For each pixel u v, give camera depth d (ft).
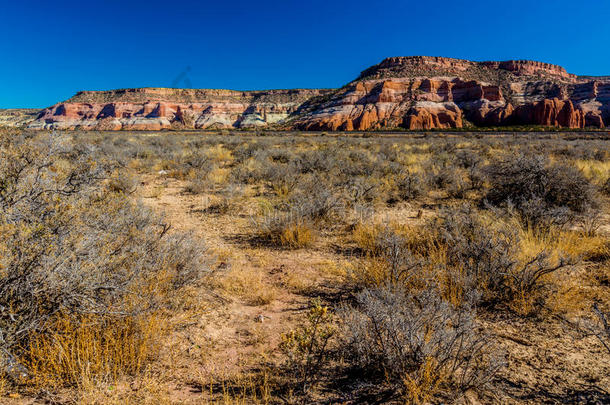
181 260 12.99
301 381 8.40
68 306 8.19
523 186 25.93
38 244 8.02
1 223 8.22
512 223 18.15
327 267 15.88
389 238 14.74
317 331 10.54
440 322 9.11
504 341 10.05
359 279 13.64
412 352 8.32
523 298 11.76
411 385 7.62
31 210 8.77
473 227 16.19
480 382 7.93
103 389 7.72
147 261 11.46
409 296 10.84
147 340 9.09
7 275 7.70
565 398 7.75
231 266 15.78
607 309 11.51
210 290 13.38
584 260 15.62
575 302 11.82
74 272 8.01
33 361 7.84
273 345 10.01
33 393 7.55
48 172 10.10
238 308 12.26
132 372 8.50
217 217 24.67
